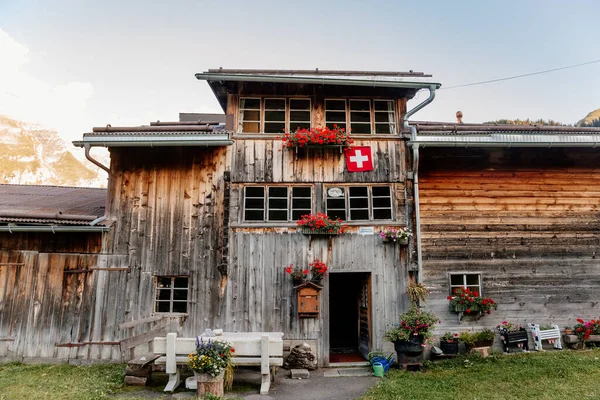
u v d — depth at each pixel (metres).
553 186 10.20
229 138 9.12
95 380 7.45
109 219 9.43
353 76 9.61
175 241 9.34
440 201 9.79
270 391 6.93
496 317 9.56
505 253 9.79
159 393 6.73
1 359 8.98
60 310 9.16
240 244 9.24
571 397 6.22
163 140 8.95
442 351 9.01
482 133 9.45
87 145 9.02
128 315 9.13
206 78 9.30
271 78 9.23
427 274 9.49
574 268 9.93
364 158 9.62
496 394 6.43
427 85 9.39
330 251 9.30
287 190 9.52
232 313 9.03
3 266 9.33
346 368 8.73
